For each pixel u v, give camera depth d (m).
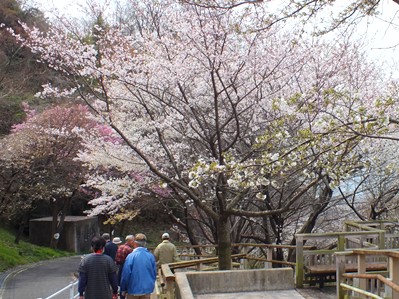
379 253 6.33
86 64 10.51
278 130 7.66
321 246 16.36
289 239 17.09
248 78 11.09
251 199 12.96
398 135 11.96
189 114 11.80
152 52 11.57
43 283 14.95
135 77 10.70
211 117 11.89
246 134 12.08
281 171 8.09
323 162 8.34
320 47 11.70
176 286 7.10
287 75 11.50
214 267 12.30
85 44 10.51
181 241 27.09
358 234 9.06
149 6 11.43
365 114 6.59
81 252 27.83
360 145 10.63
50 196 23.94
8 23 31.48
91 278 6.39
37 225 27.06
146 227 31.64
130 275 6.97
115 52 11.05
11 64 30.12
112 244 9.80
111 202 14.47
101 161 13.82
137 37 11.51
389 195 15.59
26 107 26.23
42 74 27.62
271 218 14.30
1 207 21.09
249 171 7.75
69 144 21.83
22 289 13.78
